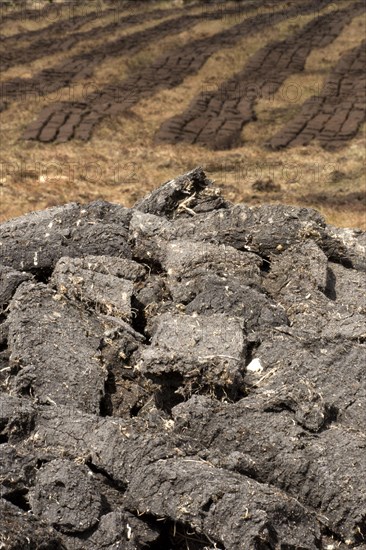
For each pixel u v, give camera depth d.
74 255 8.71
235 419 6.50
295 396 6.62
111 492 6.11
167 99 36.72
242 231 9.18
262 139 32.53
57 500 5.81
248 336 7.39
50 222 9.45
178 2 55.19
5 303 7.84
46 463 6.05
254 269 8.64
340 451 6.33
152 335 7.61
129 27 49.69
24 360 6.98
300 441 6.36
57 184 25.44
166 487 5.88
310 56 42.94
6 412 6.39
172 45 45.28
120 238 9.04
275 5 53.75
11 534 5.49
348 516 6.07
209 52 43.25
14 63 42.31
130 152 30.14
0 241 8.80
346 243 9.75
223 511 5.71
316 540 5.91
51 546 5.64
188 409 6.52
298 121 33.84
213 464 6.14
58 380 6.88
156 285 8.33
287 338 7.41
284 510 5.80
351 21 49.38
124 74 40.22
